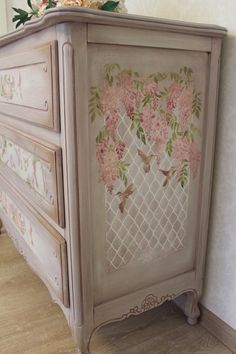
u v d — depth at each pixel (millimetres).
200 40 924
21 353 1091
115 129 865
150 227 1012
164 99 929
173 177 1012
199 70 964
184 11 1096
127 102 866
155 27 828
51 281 1027
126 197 937
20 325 1218
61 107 788
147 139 930
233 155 1016
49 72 793
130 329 1213
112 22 764
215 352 1111
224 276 1118
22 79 972
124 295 1012
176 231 1072
